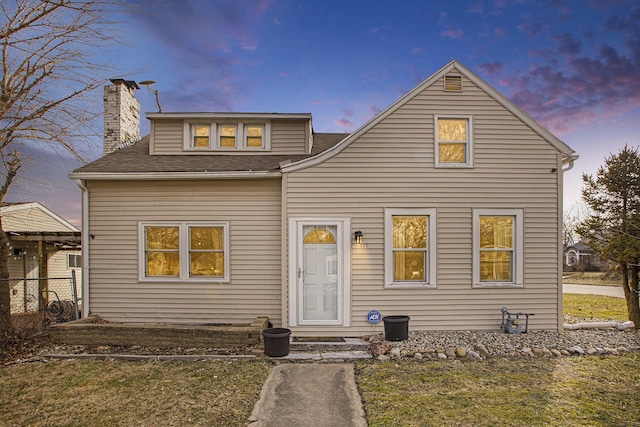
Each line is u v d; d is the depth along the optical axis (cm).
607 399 496
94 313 884
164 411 462
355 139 836
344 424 430
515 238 844
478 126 845
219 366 632
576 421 432
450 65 846
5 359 672
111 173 855
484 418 439
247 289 876
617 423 427
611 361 654
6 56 764
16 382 560
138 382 559
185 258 883
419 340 751
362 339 805
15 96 778
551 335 798
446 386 540
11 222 1393
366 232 831
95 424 428
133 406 476
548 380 563
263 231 880
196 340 739
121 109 1162
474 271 834
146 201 889
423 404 479
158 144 1012
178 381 563
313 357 680
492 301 836
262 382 561
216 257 891
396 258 843
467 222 839
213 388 536
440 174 839
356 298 827
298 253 828
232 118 1009
